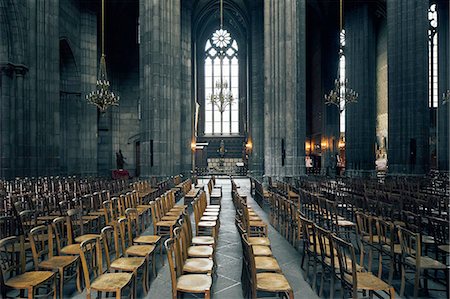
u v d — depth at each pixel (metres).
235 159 47.25
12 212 8.20
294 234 8.39
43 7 20.08
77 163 27.53
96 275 6.14
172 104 23.05
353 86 32.00
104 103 19.64
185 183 17.52
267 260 5.54
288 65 20.94
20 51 18.73
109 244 7.50
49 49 20.39
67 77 27.50
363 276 4.80
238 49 48.91
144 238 6.91
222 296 5.47
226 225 11.03
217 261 7.26
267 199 15.07
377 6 34.00
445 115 31.14
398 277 6.30
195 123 41.28
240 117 48.47
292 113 20.83
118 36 35.72
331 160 37.59
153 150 22.14
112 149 34.28
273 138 21.02
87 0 28.50
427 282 5.76
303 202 11.00
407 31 21.17
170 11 23.12
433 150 35.62
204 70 49.47
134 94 35.75
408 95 21.08
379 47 39.69
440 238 6.44
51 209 9.62
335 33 38.34
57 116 20.89
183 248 5.47
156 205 8.54
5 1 18.08
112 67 34.69
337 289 5.69
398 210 8.08
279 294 5.22
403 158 21.19
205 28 49.16
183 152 28.88
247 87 43.56
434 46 36.28
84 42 28.39
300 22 21.44
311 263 6.99
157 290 5.78
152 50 22.41
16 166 18.67
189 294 5.53
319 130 40.34
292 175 20.61
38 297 4.99
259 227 9.02
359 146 31.05
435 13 36.25
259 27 34.97
